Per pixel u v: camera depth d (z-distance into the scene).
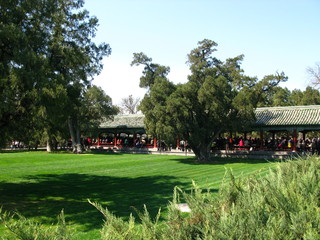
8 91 11.56
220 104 28.44
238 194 4.72
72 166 27.30
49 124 15.21
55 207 12.24
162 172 23.31
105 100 45.72
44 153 42.44
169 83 31.67
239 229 3.72
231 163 30.00
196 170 24.31
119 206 12.40
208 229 3.82
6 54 12.09
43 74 12.18
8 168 25.30
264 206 4.36
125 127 48.84
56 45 15.30
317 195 4.85
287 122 34.06
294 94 69.56
